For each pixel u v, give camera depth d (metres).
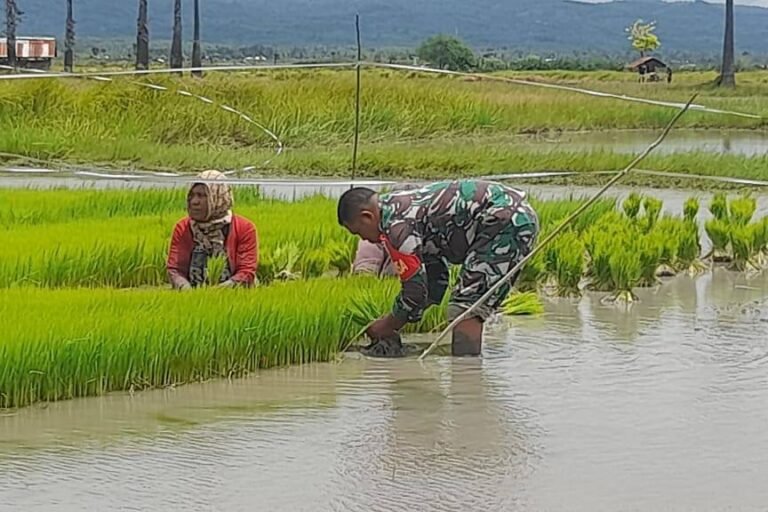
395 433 7.71
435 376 9.06
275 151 28.48
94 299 9.64
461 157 26.23
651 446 7.46
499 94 38.09
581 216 14.38
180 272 11.11
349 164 25.48
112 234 13.16
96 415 8.05
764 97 54.00
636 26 84.88
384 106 33.88
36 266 11.44
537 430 7.77
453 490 6.73
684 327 10.75
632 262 12.06
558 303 11.82
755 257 14.02
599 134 37.31
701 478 6.92
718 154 25.98
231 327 9.08
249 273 10.95
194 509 6.45
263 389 8.71
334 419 8.00
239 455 7.29
